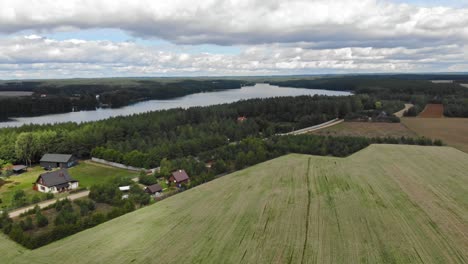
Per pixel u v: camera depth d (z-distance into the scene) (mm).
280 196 30359
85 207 36156
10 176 58938
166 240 23203
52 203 40688
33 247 27391
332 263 18531
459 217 24203
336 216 24859
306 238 21562
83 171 61375
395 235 21531
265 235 22453
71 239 25906
